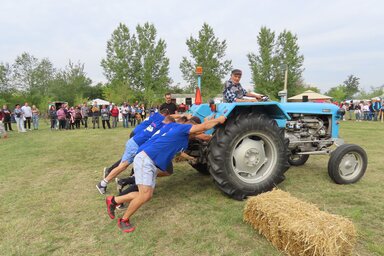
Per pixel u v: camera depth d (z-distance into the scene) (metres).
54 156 6.50
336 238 2.03
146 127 3.96
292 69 31.22
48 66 47.09
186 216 2.99
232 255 2.26
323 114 4.72
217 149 3.30
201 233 2.62
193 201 3.41
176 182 4.23
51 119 14.01
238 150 3.46
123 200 2.87
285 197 2.66
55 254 2.34
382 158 5.67
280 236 2.32
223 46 30.14
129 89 33.66
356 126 13.16
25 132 12.66
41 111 29.67
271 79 31.83
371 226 2.70
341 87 55.50
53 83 44.31
